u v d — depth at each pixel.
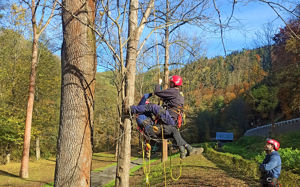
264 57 31.80
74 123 5.27
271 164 6.14
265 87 32.16
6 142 28.62
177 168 14.70
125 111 4.98
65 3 5.54
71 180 5.15
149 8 6.02
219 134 47.50
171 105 4.67
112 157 36.69
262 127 47.47
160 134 4.64
